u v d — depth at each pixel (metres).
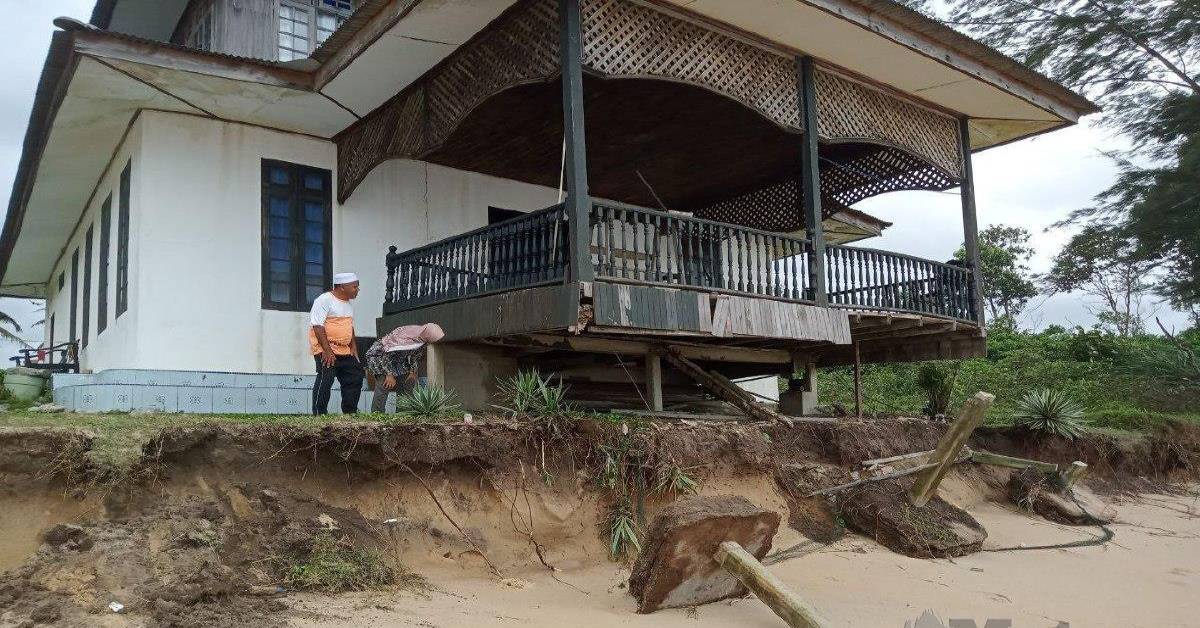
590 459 7.71
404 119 9.87
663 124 11.20
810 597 7.10
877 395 21.62
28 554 4.99
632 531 7.47
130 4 14.02
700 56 9.06
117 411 8.20
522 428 7.42
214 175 10.20
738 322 9.05
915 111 11.79
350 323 8.42
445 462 6.90
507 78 8.41
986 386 19.84
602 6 8.23
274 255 10.48
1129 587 8.48
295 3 12.80
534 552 7.05
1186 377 17.78
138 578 4.94
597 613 6.02
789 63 10.04
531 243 8.44
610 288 7.88
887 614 6.81
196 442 5.79
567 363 11.04
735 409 11.41
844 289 10.48
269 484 6.05
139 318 9.48
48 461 5.27
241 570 5.37
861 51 10.02
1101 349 20.86
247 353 10.10
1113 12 18.25
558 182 13.25
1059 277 23.17
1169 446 14.86
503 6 8.20
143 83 9.20
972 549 9.27
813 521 9.13
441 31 8.56
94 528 5.19
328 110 10.25
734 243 14.02
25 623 4.37
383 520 6.42
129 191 10.27
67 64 8.77
